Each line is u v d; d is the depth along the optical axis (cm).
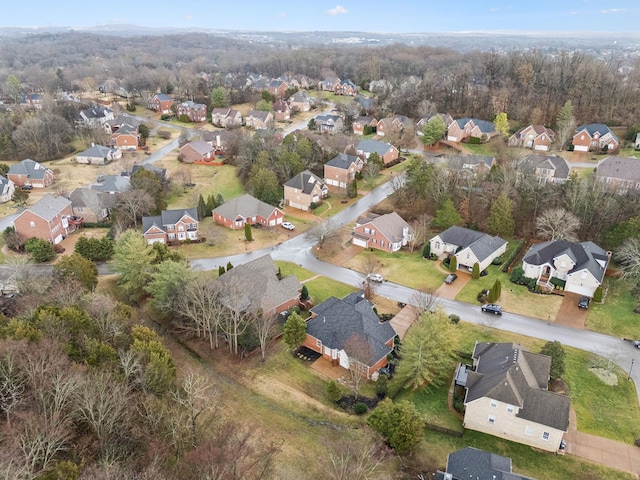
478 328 5741
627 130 11900
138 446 3419
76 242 7569
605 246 7331
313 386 4919
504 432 4222
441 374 4738
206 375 5044
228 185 10862
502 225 7719
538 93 13738
